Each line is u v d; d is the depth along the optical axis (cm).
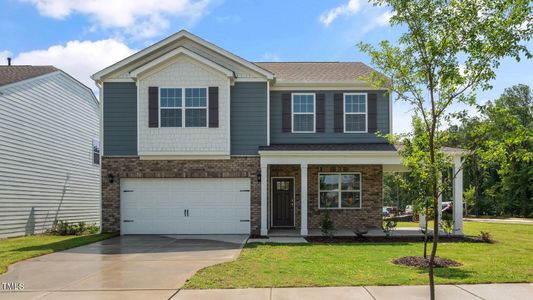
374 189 1834
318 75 1853
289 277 839
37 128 1900
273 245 1329
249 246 1303
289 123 1766
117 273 908
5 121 1664
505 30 634
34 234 1853
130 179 1664
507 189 4012
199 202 1659
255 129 1670
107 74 1672
